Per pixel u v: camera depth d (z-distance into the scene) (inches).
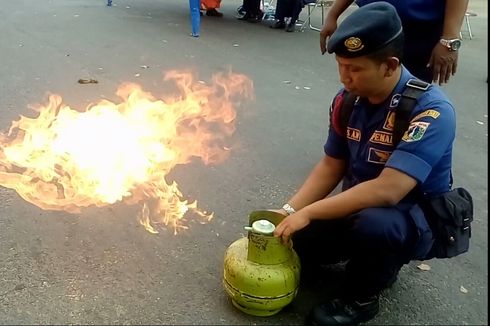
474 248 121.6
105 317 93.7
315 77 256.1
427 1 118.4
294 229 88.1
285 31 363.3
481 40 373.4
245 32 351.3
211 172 150.4
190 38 319.9
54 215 123.5
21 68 235.8
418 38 122.2
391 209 87.3
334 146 99.8
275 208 134.4
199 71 251.9
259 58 285.7
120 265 107.7
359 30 80.4
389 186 84.9
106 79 228.1
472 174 161.0
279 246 90.1
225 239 118.8
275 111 203.6
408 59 124.4
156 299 98.7
